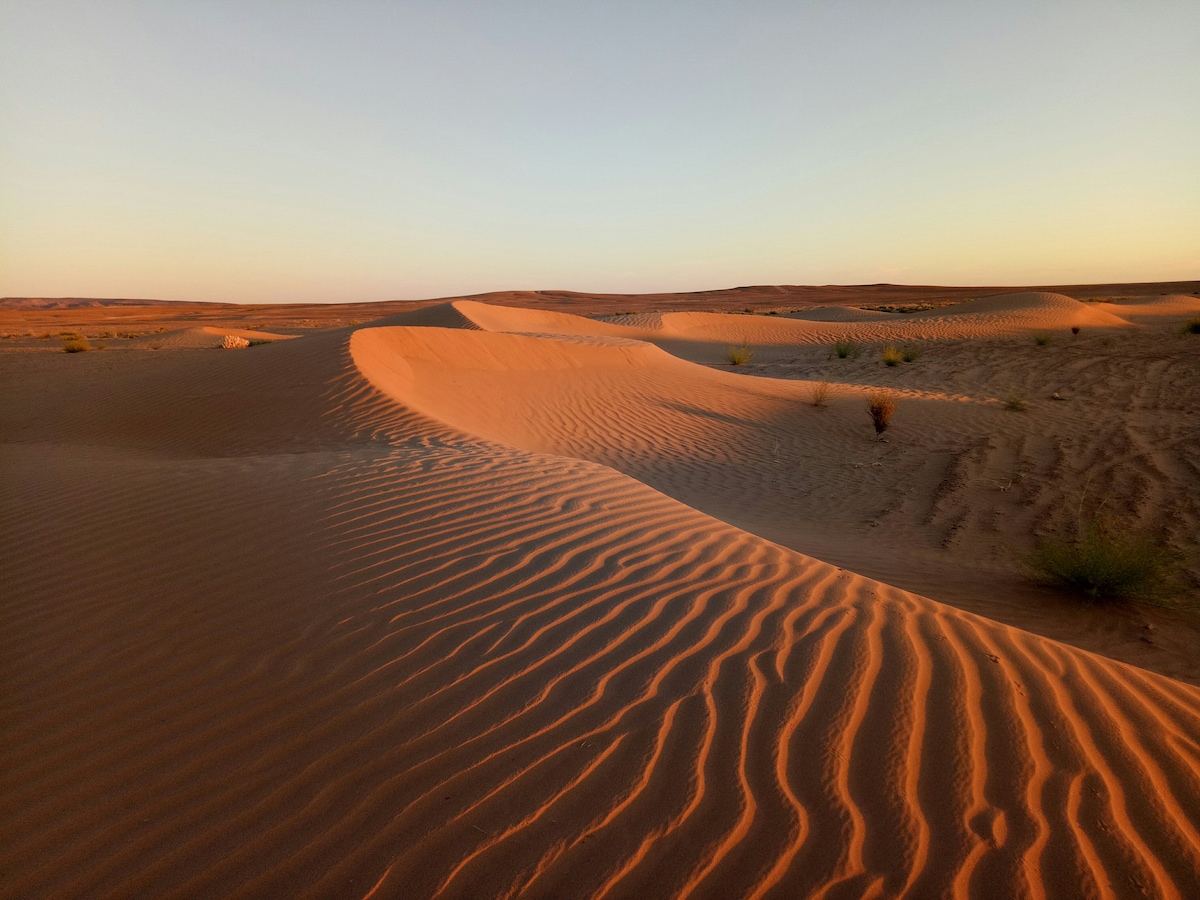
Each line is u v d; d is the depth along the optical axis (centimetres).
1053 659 352
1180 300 4925
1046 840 234
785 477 1070
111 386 1298
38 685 319
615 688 308
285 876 216
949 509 883
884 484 1017
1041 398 1574
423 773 258
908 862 223
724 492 991
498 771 258
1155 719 306
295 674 321
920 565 683
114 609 383
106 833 236
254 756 270
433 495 563
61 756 274
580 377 1638
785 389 1717
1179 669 477
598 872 216
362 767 262
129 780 260
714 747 271
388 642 345
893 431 1318
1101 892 215
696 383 1708
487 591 400
